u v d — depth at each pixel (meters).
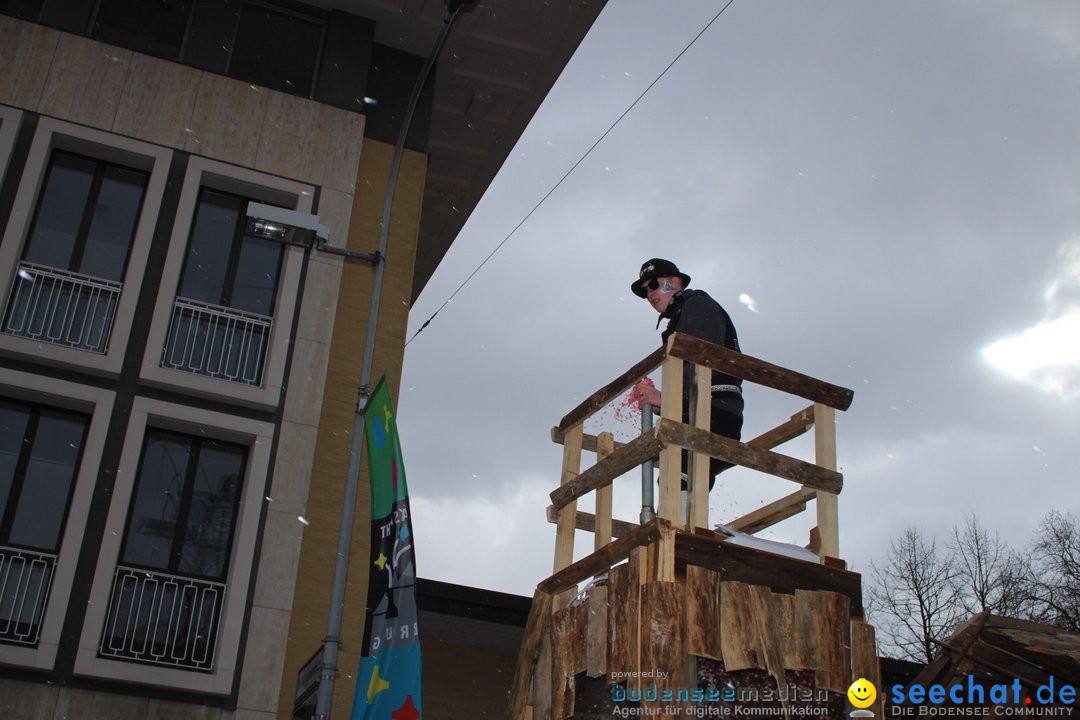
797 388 6.67
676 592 5.75
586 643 6.38
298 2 14.88
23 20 13.16
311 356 12.76
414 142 14.84
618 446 7.73
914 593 27.20
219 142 13.41
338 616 9.20
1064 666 6.20
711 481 7.01
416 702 7.77
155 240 12.66
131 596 11.19
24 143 12.60
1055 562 26.52
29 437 11.60
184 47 13.99
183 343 12.64
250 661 11.10
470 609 11.40
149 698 10.71
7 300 11.98
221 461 12.23
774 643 5.84
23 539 11.16
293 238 10.63
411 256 14.01
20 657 10.38
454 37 15.28
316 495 12.20
